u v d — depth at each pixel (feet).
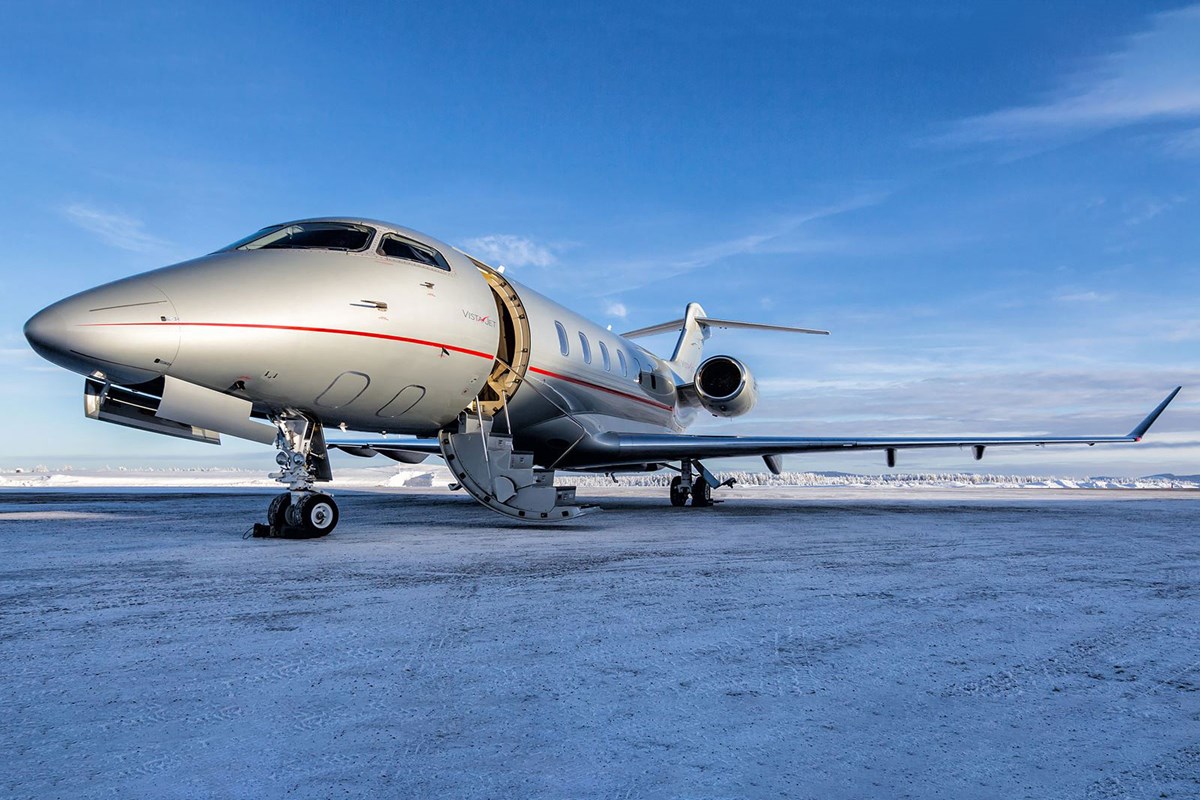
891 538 29.89
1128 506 58.08
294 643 12.27
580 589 17.25
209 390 26.84
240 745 8.09
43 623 13.62
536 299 41.98
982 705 9.53
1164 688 10.27
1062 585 18.29
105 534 30.58
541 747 8.10
